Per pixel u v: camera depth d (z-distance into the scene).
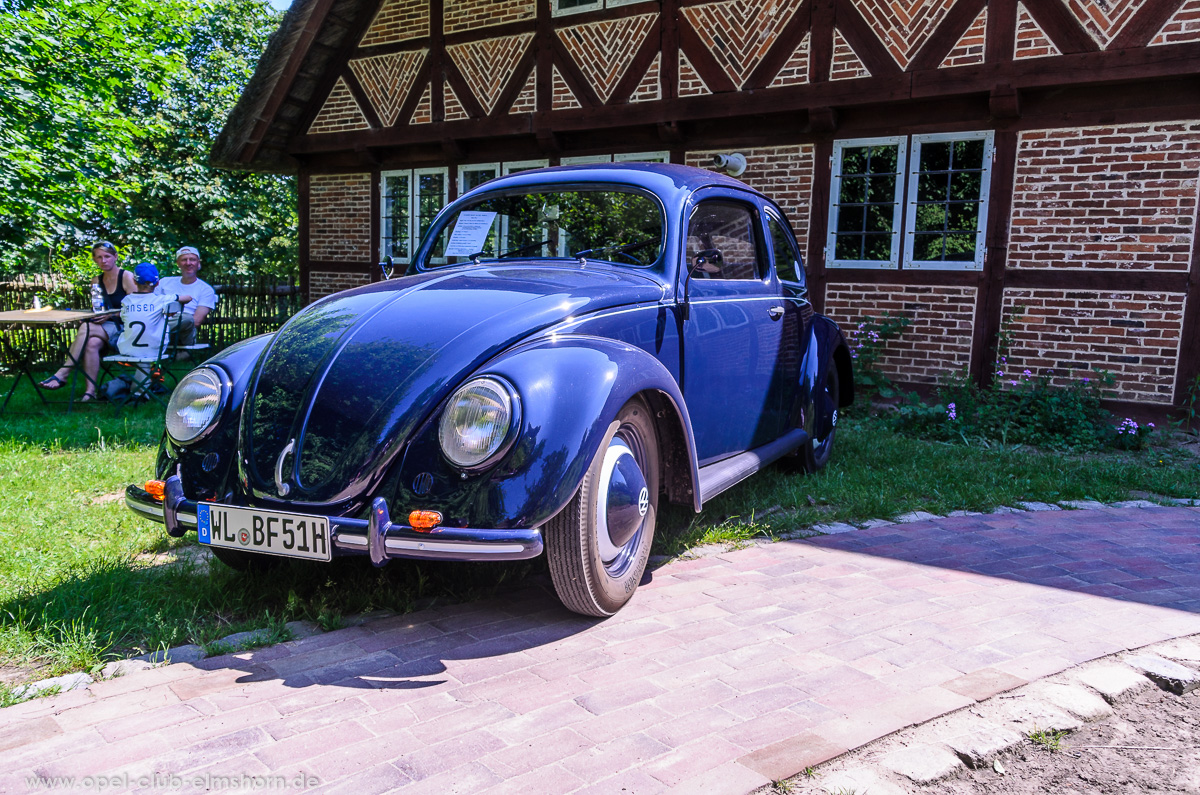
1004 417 6.73
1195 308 6.62
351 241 11.98
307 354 2.69
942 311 7.75
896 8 7.66
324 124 11.77
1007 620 2.78
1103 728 2.12
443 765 1.86
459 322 2.65
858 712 2.11
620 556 2.80
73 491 4.39
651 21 9.09
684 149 9.12
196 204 23.53
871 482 4.69
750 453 3.89
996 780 1.88
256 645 2.51
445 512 2.30
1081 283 7.09
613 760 1.88
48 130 11.88
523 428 2.32
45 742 1.94
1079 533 3.88
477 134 10.24
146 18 14.46
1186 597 3.04
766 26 8.39
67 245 17.69
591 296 2.87
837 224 8.30
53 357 10.62
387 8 11.02
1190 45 6.33
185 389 2.76
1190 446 6.32
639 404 2.83
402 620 2.74
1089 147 6.96
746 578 3.18
